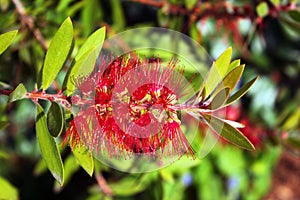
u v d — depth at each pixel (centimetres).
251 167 115
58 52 62
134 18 101
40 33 81
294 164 153
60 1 80
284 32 107
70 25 61
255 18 80
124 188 84
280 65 115
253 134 88
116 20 86
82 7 85
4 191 78
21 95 60
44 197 122
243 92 60
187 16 86
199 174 111
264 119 110
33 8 81
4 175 121
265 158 116
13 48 81
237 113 89
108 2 94
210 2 81
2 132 107
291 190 152
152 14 100
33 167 125
